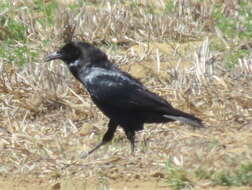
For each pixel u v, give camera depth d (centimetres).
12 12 1936
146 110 1287
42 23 1895
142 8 1997
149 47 1781
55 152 1298
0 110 1471
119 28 1858
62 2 2033
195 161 1209
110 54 1730
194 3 1966
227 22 1950
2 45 1792
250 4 2070
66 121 1438
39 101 1488
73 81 1565
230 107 1467
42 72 1571
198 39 1866
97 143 1362
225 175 1150
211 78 1583
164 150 1292
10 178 1207
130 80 1302
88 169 1227
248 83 1588
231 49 1788
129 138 1304
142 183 1172
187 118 1259
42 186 1180
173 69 1622
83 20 1883
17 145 1320
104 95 1297
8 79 1573
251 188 1125
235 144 1309
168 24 1872
